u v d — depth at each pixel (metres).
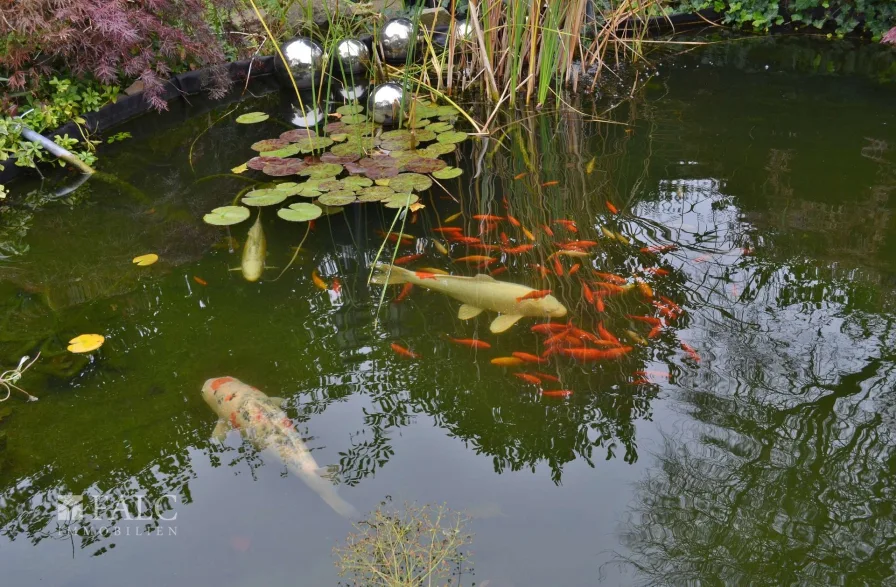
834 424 2.65
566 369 2.95
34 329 3.29
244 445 2.63
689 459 2.54
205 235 4.00
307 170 4.40
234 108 5.65
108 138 5.13
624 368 2.94
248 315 3.34
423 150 4.73
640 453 2.57
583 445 2.62
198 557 2.24
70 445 2.67
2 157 4.50
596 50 6.07
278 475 2.52
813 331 3.10
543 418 2.73
